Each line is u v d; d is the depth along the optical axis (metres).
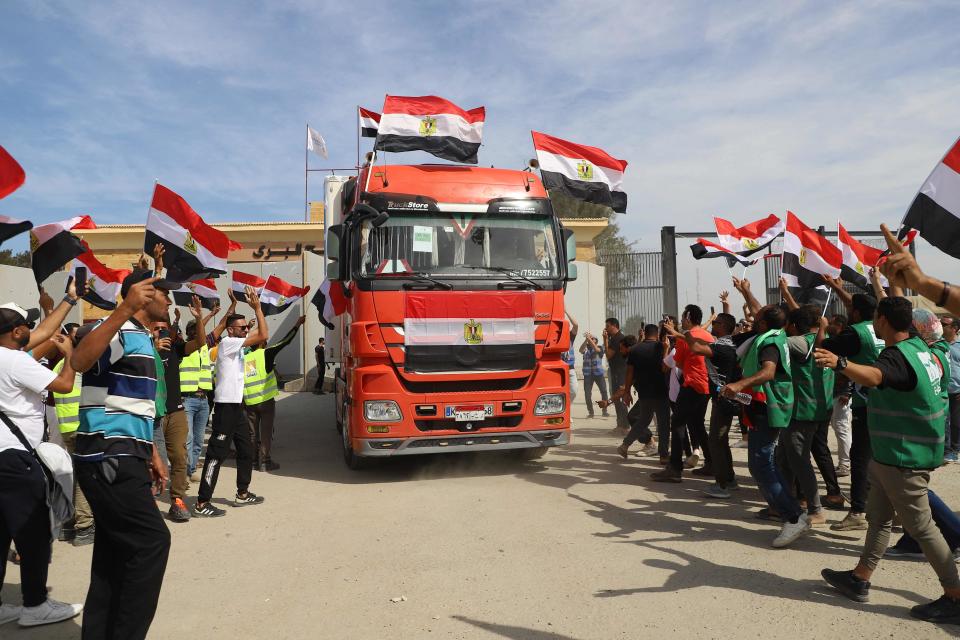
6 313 4.07
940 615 3.88
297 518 6.43
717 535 5.67
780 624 3.89
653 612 4.09
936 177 4.29
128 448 3.47
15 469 3.99
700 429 8.02
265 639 3.83
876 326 4.22
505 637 3.79
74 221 4.84
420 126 9.62
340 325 9.75
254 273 22.78
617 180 9.76
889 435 3.99
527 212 8.27
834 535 5.62
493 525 6.04
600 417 13.84
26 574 4.12
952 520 4.65
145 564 3.41
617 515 6.33
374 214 7.71
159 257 4.11
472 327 7.70
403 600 4.36
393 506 6.80
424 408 7.61
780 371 5.35
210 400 8.66
